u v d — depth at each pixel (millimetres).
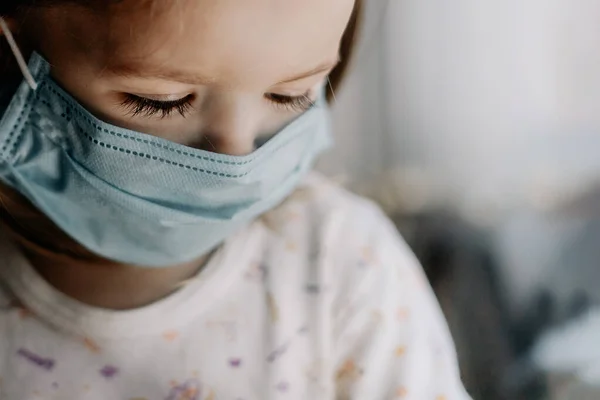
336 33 547
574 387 1244
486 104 1475
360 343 735
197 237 634
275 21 507
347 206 805
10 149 601
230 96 545
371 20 1402
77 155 599
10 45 564
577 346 1269
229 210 623
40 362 683
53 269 697
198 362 697
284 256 752
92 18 520
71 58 551
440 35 1452
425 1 1434
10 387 678
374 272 757
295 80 559
